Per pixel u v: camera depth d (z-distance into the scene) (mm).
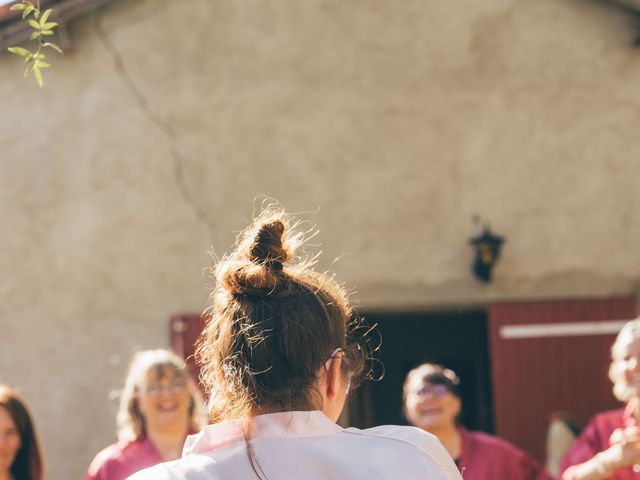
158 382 4180
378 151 7371
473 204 7379
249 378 1522
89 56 7309
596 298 7402
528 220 7406
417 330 10289
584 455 4172
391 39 7453
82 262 7215
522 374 7309
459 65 7465
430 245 7340
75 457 7117
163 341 7164
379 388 10242
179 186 7277
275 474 1439
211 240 7254
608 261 7430
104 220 7242
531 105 7480
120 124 7297
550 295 7391
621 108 7527
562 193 7441
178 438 4184
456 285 7328
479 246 7211
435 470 1462
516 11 7531
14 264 7227
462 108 7438
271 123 7344
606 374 7340
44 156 7273
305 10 7430
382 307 7336
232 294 1589
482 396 9625
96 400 7145
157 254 7230
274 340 1530
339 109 7379
